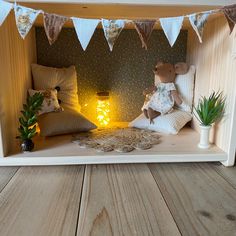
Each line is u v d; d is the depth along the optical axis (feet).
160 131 4.62
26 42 4.49
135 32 5.09
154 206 2.67
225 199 2.82
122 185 3.10
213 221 2.43
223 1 3.09
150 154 3.63
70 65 5.18
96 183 3.14
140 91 5.42
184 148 3.85
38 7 3.31
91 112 5.45
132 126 4.93
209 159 3.67
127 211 2.57
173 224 2.38
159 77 4.83
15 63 3.92
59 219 2.44
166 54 5.25
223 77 3.72
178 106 4.91
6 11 2.77
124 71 5.29
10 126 3.69
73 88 5.05
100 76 5.28
